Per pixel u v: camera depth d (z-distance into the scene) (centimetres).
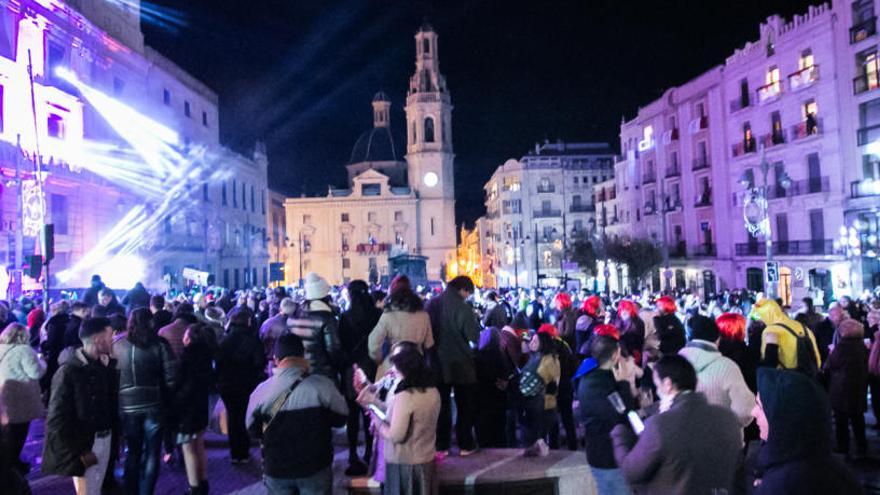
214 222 5359
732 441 426
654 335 1077
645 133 5425
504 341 965
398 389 565
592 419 572
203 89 5244
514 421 1023
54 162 3077
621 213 5991
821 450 339
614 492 557
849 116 3269
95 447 700
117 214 3756
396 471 559
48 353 1148
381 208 9606
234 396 955
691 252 4697
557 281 4469
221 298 1867
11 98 2823
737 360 864
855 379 930
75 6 3350
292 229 9662
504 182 8125
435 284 5741
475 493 687
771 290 2478
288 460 541
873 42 3100
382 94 11000
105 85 3662
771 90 3775
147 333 755
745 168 4062
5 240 2725
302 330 739
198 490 791
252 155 6650
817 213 3500
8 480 342
